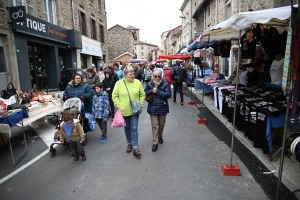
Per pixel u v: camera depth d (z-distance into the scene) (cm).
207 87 1009
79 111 454
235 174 330
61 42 1354
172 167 360
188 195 284
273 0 796
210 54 1073
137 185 310
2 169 374
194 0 2317
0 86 890
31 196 294
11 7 907
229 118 587
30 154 436
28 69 1045
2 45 906
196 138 495
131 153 422
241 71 721
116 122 387
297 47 239
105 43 2380
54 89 1312
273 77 513
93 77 739
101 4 2248
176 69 887
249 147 432
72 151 392
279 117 368
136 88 396
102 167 369
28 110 463
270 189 292
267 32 487
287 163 360
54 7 1358
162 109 425
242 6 907
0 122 367
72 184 319
